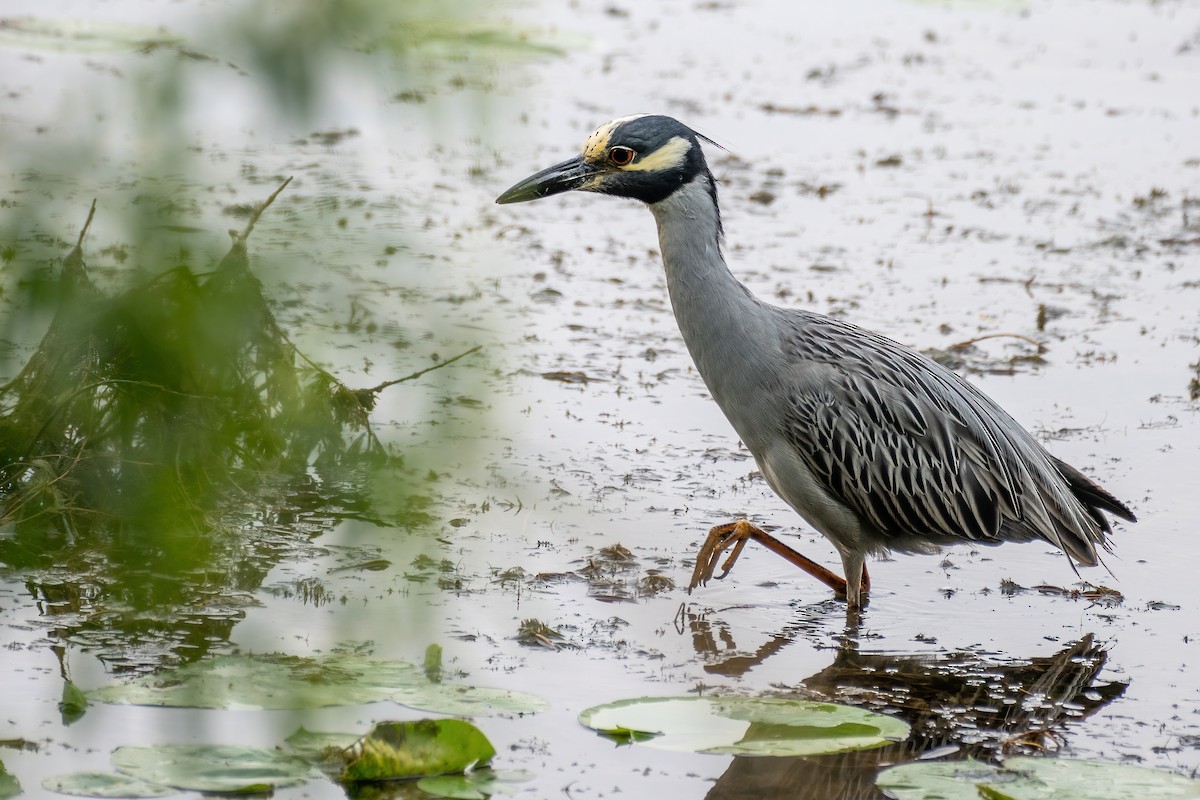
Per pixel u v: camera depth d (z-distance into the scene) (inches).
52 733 360.8
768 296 751.7
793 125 1074.7
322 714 373.7
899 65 1259.8
